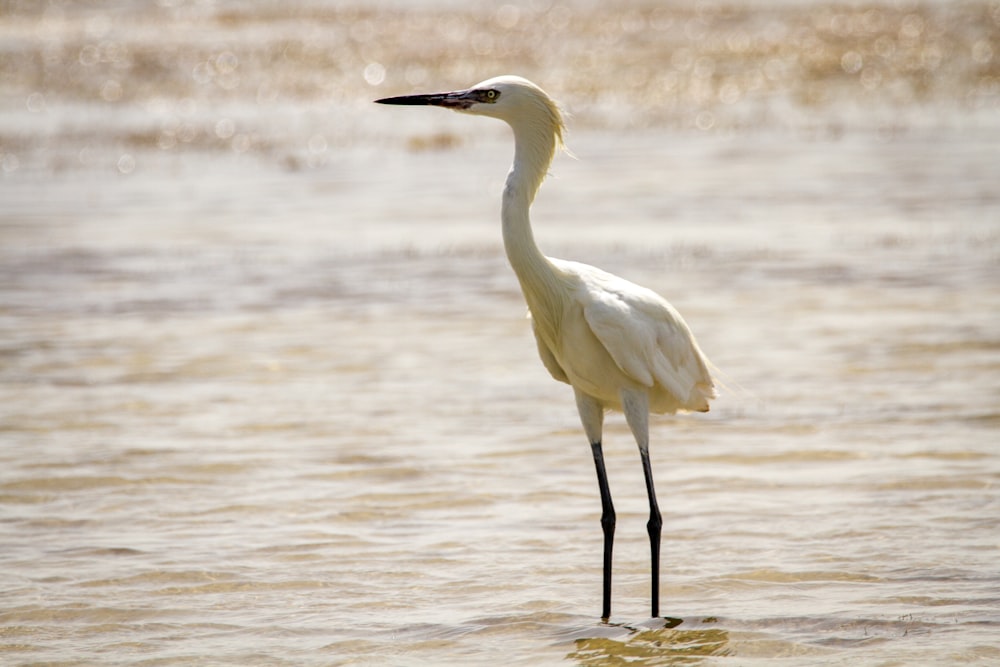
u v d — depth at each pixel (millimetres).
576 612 8227
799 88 42125
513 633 7926
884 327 15586
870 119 36156
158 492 10602
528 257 7844
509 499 10398
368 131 36438
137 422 12508
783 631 7820
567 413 12742
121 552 9328
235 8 74188
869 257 19578
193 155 32594
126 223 23953
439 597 8523
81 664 7527
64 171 30188
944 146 30953
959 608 8078
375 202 25797
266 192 27219
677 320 7988
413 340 15648
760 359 14375
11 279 19359
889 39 51156
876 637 7672
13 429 12273
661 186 26781
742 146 32250
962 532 9398
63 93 43938
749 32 55469
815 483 10578
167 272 19734
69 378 14141
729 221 22812
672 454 11469
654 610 8008
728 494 10406
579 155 31547
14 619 8172
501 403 13086
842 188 25844
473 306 17328
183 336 15953
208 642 7844
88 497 10477
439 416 12648
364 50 52594
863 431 11859
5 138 35125
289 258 20656
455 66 47625
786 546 9258
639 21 61906
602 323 7629
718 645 7645
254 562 9125
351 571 8961
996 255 19453
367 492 10547
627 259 19703
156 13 71188
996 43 48906
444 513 10117
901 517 9734
